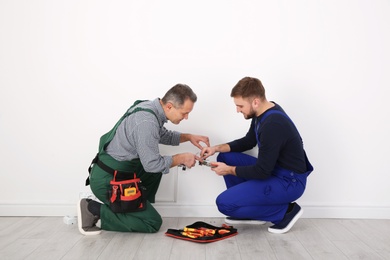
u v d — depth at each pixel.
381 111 3.08
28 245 2.48
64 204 3.13
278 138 2.54
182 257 2.31
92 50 3.06
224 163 2.79
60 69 3.07
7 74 3.06
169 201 3.14
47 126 3.10
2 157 3.11
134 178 2.67
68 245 2.48
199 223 2.80
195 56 3.05
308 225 2.95
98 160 2.70
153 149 2.56
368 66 3.06
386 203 3.13
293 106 3.09
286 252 2.40
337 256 2.35
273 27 3.04
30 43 3.05
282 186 2.67
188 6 3.04
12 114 3.09
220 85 3.07
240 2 3.03
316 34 3.04
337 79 3.07
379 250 2.45
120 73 3.07
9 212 3.13
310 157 3.12
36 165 3.12
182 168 3.03
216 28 3.04
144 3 3.04
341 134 3.10
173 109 2.59
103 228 2.71
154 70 3.06
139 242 2.54
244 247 2.48
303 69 3.06
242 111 2.65
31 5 3.03
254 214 2.75
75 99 3.08
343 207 3.12
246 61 3.05
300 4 3.04
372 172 3.12
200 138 2.97
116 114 3.09
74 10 3.04
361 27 3.05
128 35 3.05
